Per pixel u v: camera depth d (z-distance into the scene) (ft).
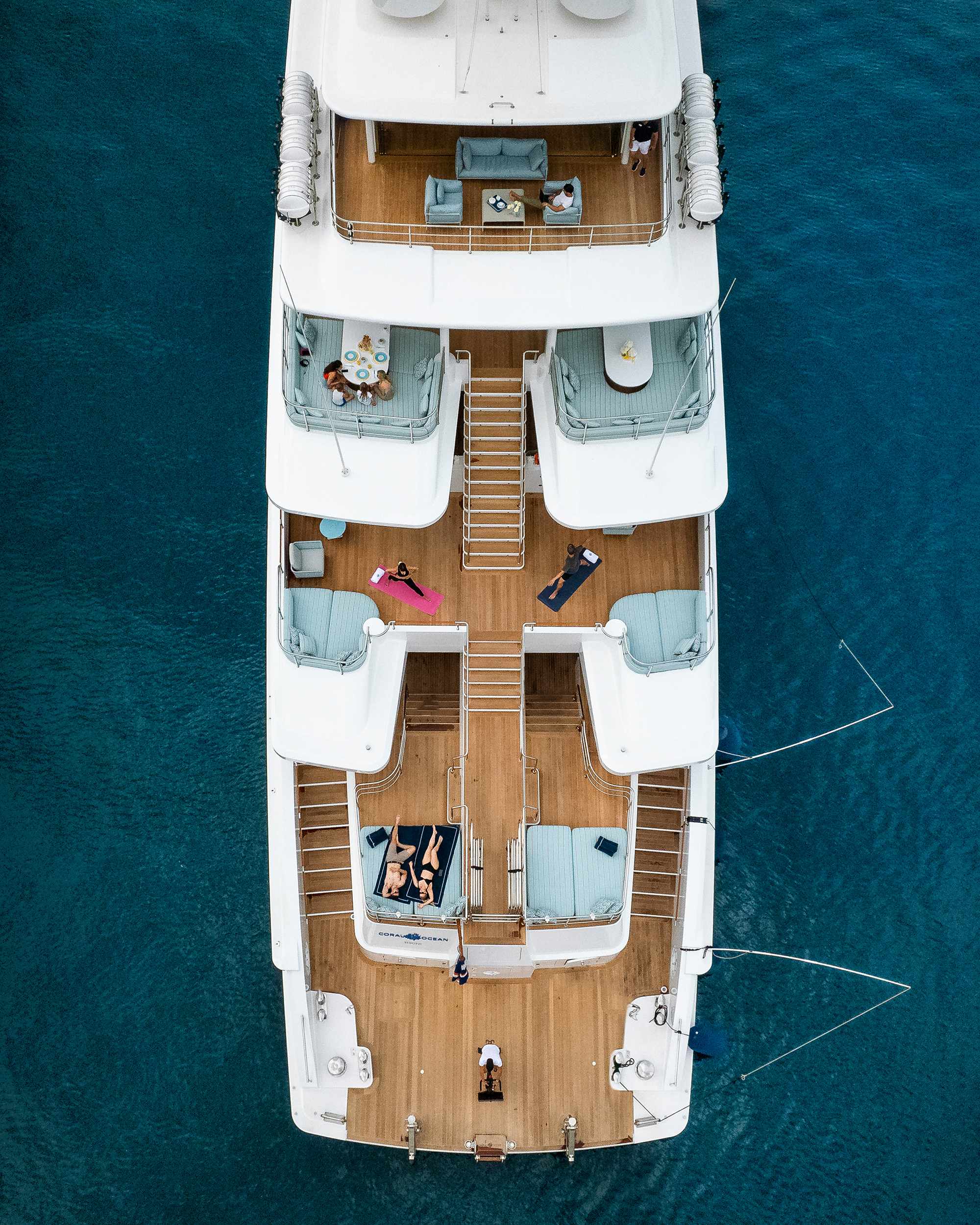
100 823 83.30
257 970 80.94
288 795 75.10
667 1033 74.74
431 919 71.67
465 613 73.72
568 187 62.13
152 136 101.04
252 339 95.91
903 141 102.27
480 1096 73.10
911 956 81.66
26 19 103.76
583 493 67.00
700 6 106.01
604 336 67.56
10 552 89.76
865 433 94.12
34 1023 78.64
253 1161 76.84
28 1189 75.10
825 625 89.40
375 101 59.00
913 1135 77.66
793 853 84.23
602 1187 77.20
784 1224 76.23
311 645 70.38
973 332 96.84
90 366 94.73
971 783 85.51
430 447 67.15
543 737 78.28
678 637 71.82
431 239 63.26
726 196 62.85
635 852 77.20
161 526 90.94
